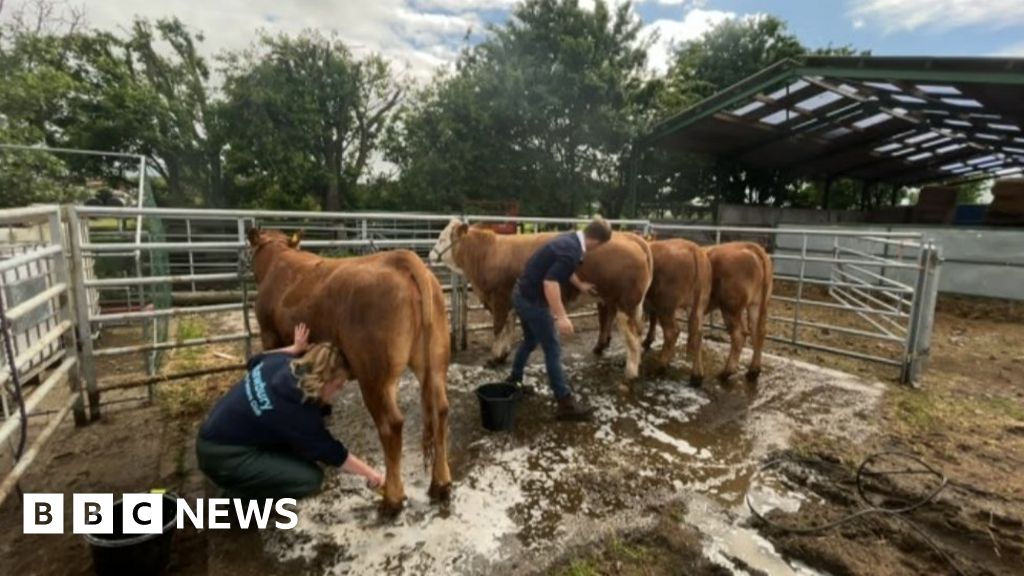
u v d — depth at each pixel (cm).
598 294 402
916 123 1288
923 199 1542
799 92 1066
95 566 183
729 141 1410
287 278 263
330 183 1669
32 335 299
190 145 1622
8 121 800
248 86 1570
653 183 1641
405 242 481
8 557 200
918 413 362
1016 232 815
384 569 196
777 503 248
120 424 314
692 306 408
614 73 1325
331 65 1686
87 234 504
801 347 538
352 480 259
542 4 1380
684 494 254
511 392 338
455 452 292
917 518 238
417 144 1485
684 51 2033
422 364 231
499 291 440
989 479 273
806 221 1631
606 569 201
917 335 421
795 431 329
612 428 328
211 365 430
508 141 1412
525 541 214
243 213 361
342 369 214
